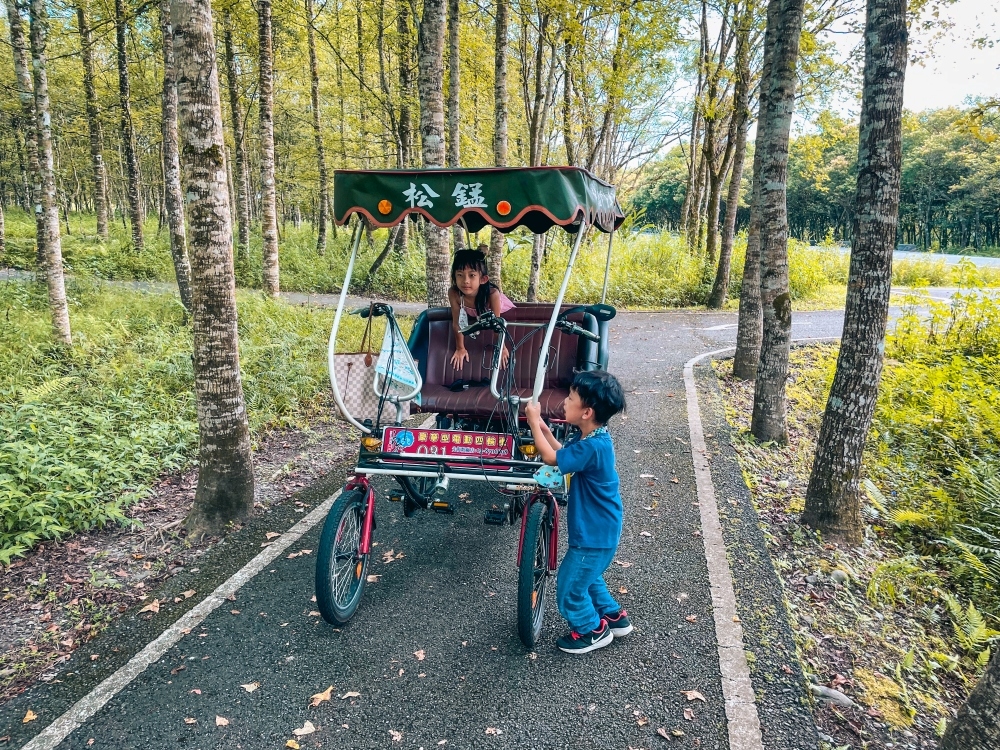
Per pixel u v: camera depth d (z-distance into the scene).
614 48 13.37
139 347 9.18
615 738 2.77
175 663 3.27
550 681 3.14
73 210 39.59
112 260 17.94
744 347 9.04
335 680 3.15
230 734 2.80
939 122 45.72
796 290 19.41
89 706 2.96
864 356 4.61
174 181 11.16
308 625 3.60
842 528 4.79
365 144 20.95
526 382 4.87
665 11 11.66
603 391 3.12
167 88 10.98
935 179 47.25
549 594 3.98
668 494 5.32
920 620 4.16
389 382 3.91
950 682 3.56
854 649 3.58
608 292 17.14
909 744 2.87
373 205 3.75
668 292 17.53
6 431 5.55
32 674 3.22
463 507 5.18
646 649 3.38
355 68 18.55
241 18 13.66
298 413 7.44
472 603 3.85
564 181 3.44
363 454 3.70
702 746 2.73
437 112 7.98
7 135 26.12
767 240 6.58
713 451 6.28
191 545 4.53
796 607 3.92
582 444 3.14
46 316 10.51
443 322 5.16
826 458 4.81
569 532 3.28
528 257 17.86
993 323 10.70
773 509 5.28
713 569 4.18
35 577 4.11
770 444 6.67
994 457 6.66
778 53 6.25
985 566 4.69
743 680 3.13
